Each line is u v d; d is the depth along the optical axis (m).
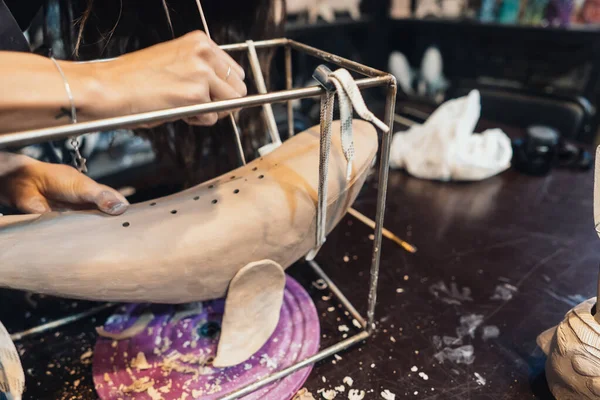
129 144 0.62
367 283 0.41
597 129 0.86
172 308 0.37
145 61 0.22
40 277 0.24
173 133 0.42
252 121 0.42
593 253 0.45
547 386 0.31
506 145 0.62
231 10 0.37
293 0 0.76
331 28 0.83
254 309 0.31
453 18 0.96
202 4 0.35
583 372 0.26
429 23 0.96
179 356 0.33
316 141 0.31
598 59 0.82
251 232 0.27
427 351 0.34
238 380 0.31
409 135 0.65
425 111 0.86
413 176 0.62
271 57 0.42
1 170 0.29
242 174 0.30
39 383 0.32
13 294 0.39
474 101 0.62
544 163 0.61
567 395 0.28
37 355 0.34
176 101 0.22
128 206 0.27
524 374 0.32
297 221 0.28
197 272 0.27
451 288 0.41
